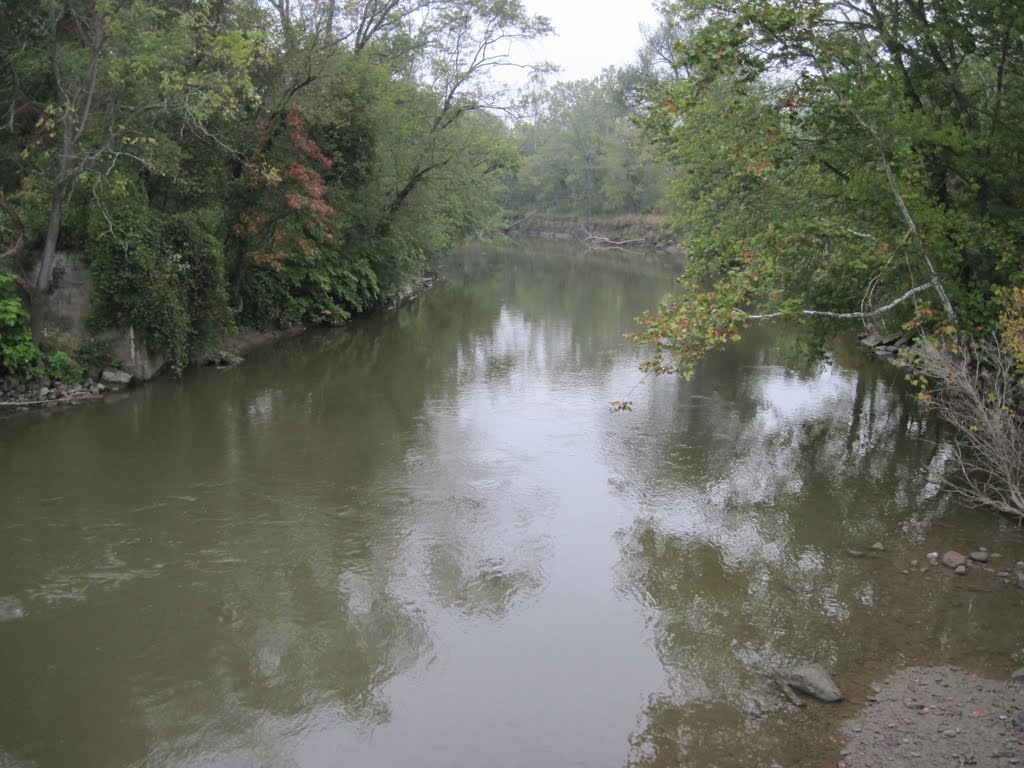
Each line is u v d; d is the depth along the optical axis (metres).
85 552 9.95
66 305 16.95
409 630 8.36
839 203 13.38
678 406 17.17
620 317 30.67
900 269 12.71
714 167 17.03
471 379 19.84
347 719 6.97
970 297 12.02
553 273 49.50
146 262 17.11
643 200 76.62
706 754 6.48
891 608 8.71
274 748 6.62
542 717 6.99
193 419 15.67
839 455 13.91
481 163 33.84
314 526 10.84
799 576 9.51
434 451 14.04
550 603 8.91
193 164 19.48
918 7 13.16
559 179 88.50
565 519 11.21
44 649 7.91
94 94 15.98
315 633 8.28
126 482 12.25
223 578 9.37
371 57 28.09
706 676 7.55
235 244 22.55
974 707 6.92
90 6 16.06
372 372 20.58
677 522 11.12
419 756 6.52
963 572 9.44
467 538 10.55
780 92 13.16
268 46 19.81
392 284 32.31
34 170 16.42
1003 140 12.10
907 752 6.38
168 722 6.91
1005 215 12.28
